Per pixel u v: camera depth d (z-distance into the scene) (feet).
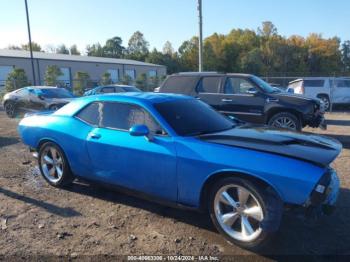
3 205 15.47
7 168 21.44
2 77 112.27
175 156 12.64
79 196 16.49
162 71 201.67
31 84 93.35
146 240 12.26
